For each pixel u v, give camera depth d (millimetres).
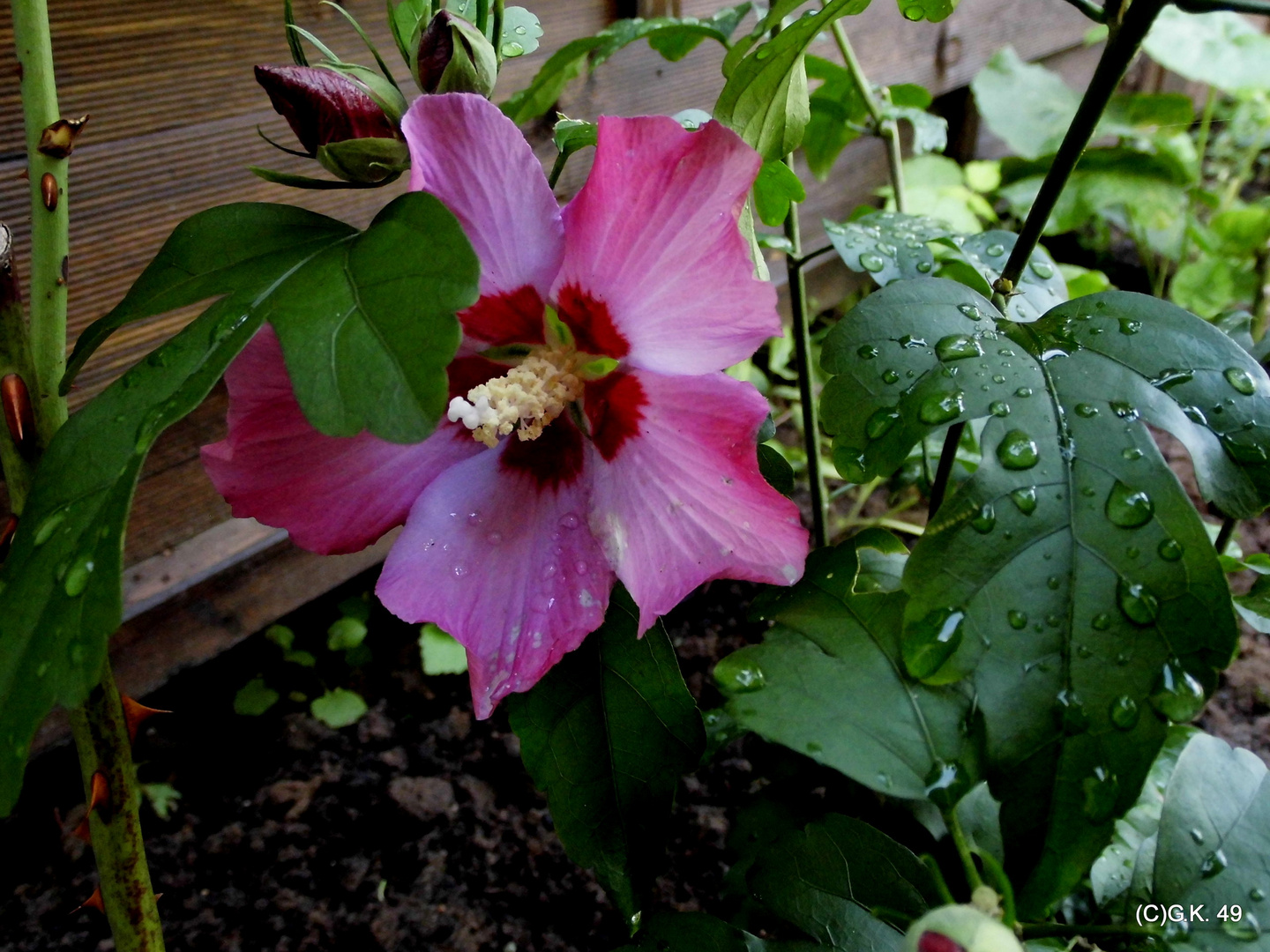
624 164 176
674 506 195
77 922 343
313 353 157
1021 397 197
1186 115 654
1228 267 625
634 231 182
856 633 210
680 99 469
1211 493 188
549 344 201
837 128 375
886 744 198
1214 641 181
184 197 325
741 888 271
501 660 196
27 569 158
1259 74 656
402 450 198
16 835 370
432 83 195
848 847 222
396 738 413
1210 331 200
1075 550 187
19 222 293
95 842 208
